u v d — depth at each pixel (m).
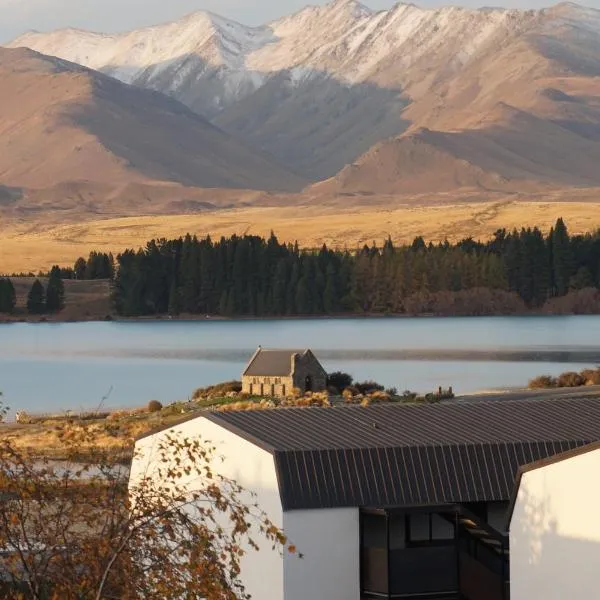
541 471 103.38
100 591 64.50
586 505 99.38
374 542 114.25
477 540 114.75
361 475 113.44
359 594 112.44
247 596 69.69
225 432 118.88
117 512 69.69
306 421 126.00
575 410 134.62
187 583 65.12
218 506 72.75
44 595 67.56
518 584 106.00
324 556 111.88
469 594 112.31
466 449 116.56
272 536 73.69
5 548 67.44
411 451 115.44
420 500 113.19
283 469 111.88
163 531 68.25
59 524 68.38
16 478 68.69
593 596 98.50
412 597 111.75
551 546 102.56
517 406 136.88
